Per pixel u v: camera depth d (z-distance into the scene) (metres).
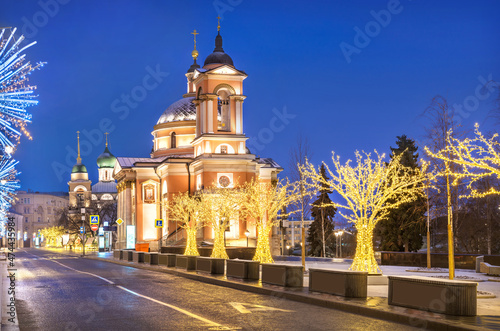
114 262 50.16
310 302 17.86
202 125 69.56
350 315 15.16
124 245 86.31
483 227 52.69
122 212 89.81
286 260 51.69
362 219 24.28
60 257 67.81
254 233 68.94
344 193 24.83
